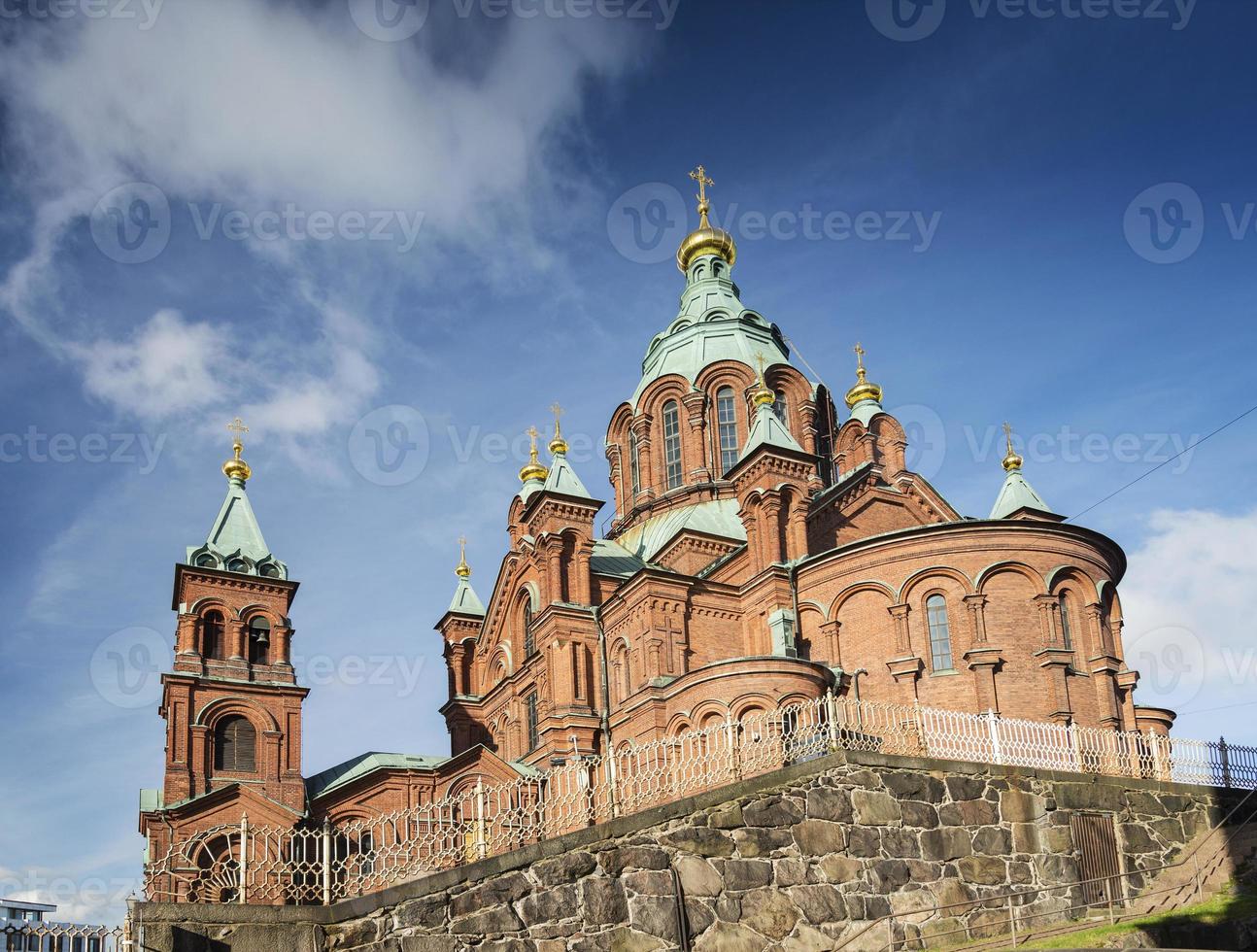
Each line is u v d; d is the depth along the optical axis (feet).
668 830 87.15
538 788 101.55
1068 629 164.55
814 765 94.22
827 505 194.70
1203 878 102.89
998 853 98.73
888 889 92.84
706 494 223.92
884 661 164.76
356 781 182.19
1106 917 98.89
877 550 168.25
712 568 191.01
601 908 82.99
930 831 96.53
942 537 165.37
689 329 241.76
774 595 173.47
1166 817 109.60
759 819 90.33
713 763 102.17
